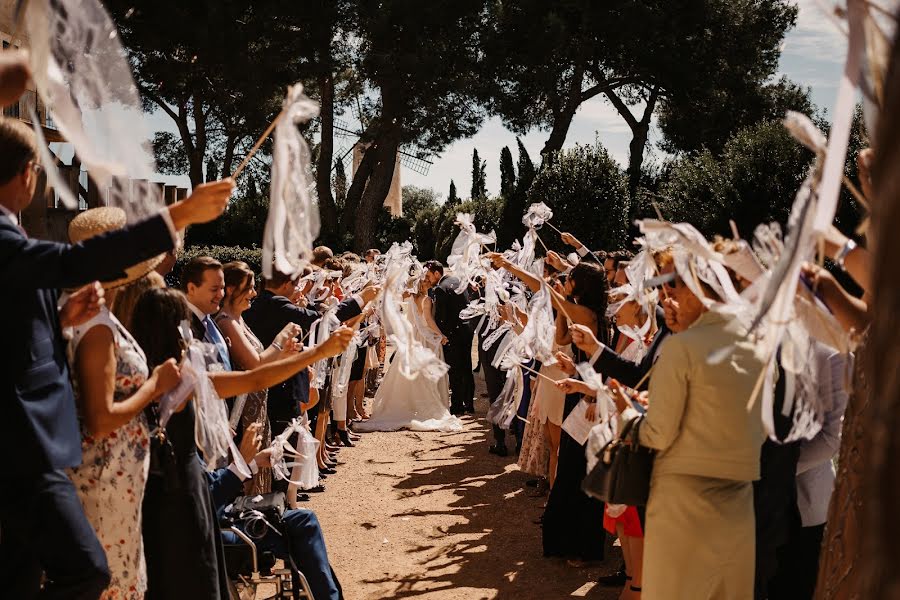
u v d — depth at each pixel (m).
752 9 32.78
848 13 1.00
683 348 2.95
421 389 10.46
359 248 32.94
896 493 0.48
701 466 2.95
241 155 38.16
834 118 0.95
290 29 27.94
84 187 10.22
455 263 6.65
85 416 2.70
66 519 2.38
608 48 31.94
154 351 3.20
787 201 18.91
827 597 1.89
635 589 4.36
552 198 22.34
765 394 2.20
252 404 4.84
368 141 31.55
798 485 3.55
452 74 29.58
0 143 2.33
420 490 7.45
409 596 5.02
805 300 2.31
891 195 0.49
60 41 2.09
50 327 2.43
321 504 7.02
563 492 5.53
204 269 4.12
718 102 33.72
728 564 2.94
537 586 5.20
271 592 4.91
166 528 3.06
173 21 24.58
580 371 3.46
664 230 2.74
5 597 2.46
